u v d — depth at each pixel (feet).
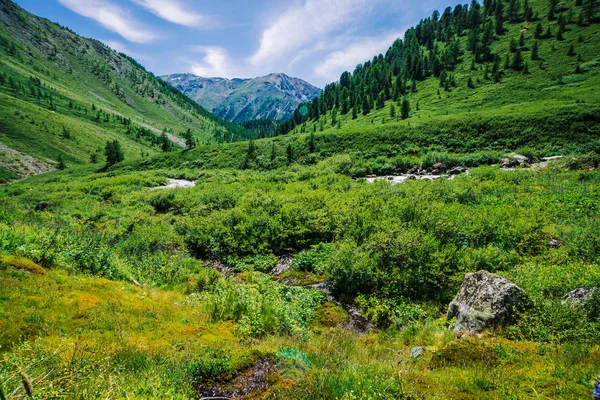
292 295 38.65
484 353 18.71
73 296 25.90
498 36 420.77
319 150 184.75
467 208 58.65
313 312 34.55
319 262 48.73
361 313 35.60
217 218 68.13
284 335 26.16
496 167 106.32
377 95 414.21
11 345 17.06
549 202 57.62
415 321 31.99
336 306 36.47
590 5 354.13
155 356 18.39
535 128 144.77
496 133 151.74
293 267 50.03
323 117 437.58
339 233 56.90
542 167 96.63
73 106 572.92
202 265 54.85
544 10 432.66
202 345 21.26
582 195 58.59
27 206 99.45
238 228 61.77
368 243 45.75
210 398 14.89
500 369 16.24
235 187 106.52
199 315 29.17
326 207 69.10
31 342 17.62
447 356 18.94
